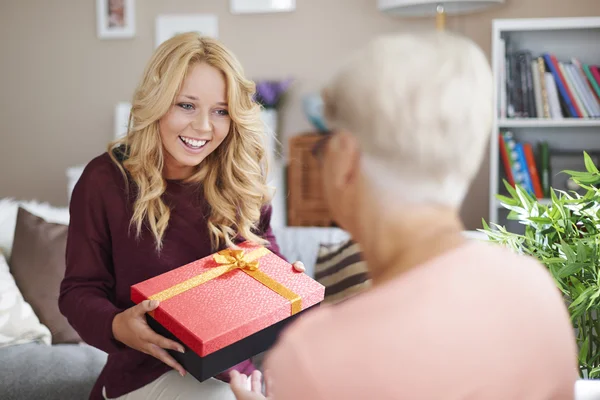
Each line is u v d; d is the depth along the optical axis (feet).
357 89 1.88
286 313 4.58
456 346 1.92
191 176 5.37
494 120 11.62
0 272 8.05
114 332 4.67
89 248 5.24
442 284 1.99
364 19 13.19
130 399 5.07
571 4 12.43
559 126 12.21
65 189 14.75
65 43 14.17
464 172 1.91
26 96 14.49
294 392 1.89
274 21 13.51
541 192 12.02
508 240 4.85
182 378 4.97
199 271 4.93
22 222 8.54
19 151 14.73
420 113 1.84
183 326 4.30
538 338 2.05
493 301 2.02
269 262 5.15
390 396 1.86
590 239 4.57
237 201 5.48
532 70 11.88
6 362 7.28
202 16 13.67
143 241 5.23
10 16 14.23
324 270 5.06
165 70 4.91
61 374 7.14
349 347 1.90
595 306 4.54
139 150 5.11
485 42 12.73
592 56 12.05
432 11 12.12
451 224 2.03
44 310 8.00
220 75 5.02
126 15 13.84
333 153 1.95
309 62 13.51
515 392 1.96
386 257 2.01
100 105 14.32
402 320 1.93
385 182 1.90
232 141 5.36
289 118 13.53
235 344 4.36
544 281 2.19
